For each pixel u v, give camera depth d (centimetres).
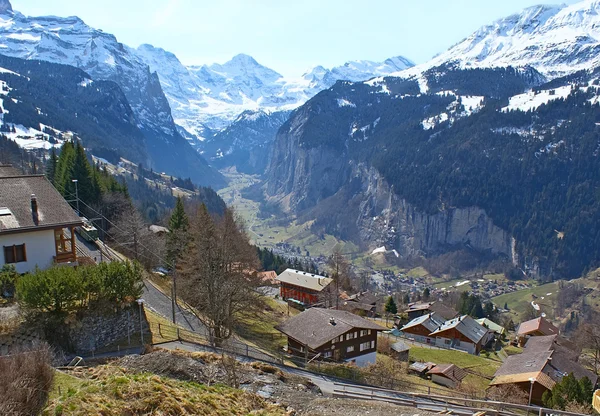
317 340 5075
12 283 3189
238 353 3975
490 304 14300
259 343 5284
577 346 9050
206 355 3020
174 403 1981
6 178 3878
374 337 5816
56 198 3916
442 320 9869
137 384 2061
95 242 5894
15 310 2931
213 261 5003
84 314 3002
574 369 6053
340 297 10294
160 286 5603
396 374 5175
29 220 3584
